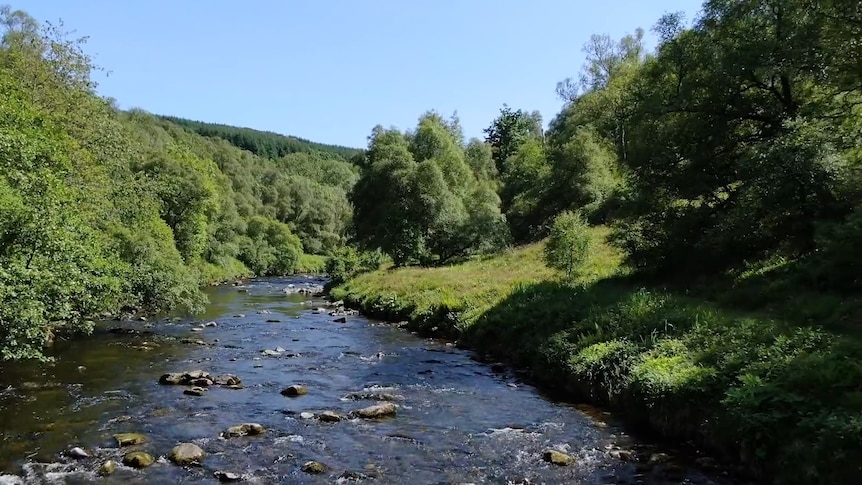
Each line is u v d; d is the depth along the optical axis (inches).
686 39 1071.6
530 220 2390.5
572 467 431.8
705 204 1008.2
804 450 360.2
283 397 642.2
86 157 1180.5
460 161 2780.5
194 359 840.9
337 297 1795.0
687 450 469.4
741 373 477.4
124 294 1026.7
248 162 5856.3
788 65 892.6
